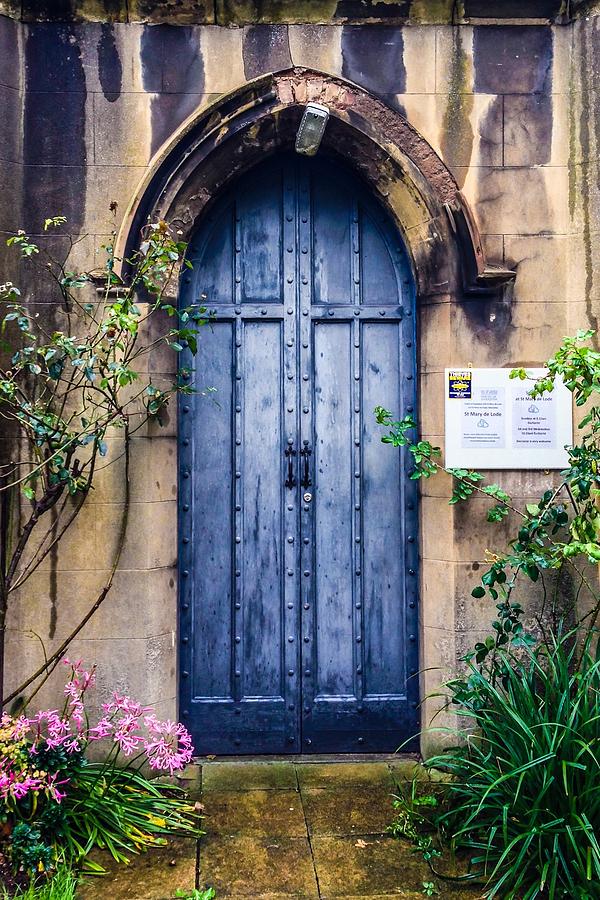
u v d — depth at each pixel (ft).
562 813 8.77
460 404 11.89
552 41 12.09
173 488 11.97
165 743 10.63
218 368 12.57
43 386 11.50
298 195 12.69
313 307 12.64
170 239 10.64
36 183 11.66
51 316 11.59
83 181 11.69
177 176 11.62
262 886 8.85
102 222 11.68
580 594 11.81
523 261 11.99
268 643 12.43
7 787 9.04
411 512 12.57
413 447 11.38
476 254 11.69
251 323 12.62
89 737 10.72
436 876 9.00
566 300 11.99
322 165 12.69
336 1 11.82
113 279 10.28
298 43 11.85
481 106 12.01
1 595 10.51
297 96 11.76
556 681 9.95
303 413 12.58
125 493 11.53
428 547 12.05
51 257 11.63
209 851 9.57
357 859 9.38
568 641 11.79
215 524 12.48
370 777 11.53
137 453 11.56
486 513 11.83
